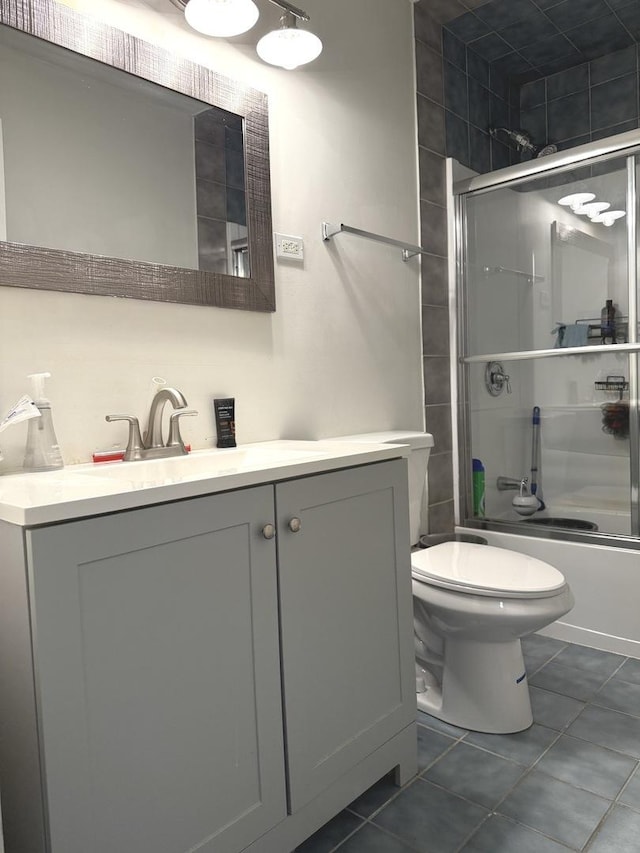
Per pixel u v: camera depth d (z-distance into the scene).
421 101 2.53
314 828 1.28
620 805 1.42
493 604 1.62
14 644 0.91
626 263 2.24
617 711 1.83
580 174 2.35
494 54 2.93
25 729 0.90
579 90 3.05
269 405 1.89
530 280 2.50
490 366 2.63
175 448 1.55
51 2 1.38
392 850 1.31
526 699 1.78
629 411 2.26
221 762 1.10
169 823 1.03
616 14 2.63
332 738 1.32
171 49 1.63
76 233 1.42
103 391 1.49
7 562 0.90
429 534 2.53
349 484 1.37
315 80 2.06
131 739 0.97
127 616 0.97
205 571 1.08
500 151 3.05
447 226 2.69
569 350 2.39
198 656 1.07
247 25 1.61
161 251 1.58
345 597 1.35
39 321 1.38
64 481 1.13
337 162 2.13
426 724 1.81
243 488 1.15
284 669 1.22
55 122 1.40
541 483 2.50
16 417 1.21
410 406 2.48
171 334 1.63
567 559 2.36
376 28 2.32
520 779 1.53
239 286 1.77
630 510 2.27
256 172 1.81
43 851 0.89
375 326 2.30
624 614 2.23
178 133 1.63
